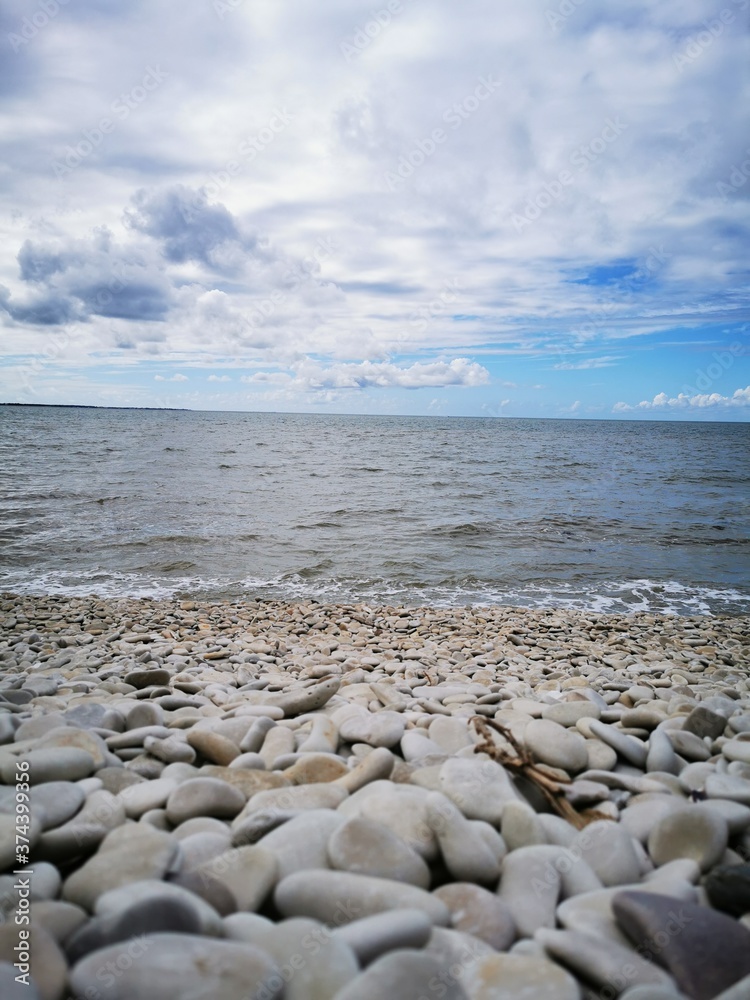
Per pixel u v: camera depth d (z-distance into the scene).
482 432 94.38
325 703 4.43
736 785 2.78
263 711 4.07
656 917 1.84
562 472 35.19
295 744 3.52
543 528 18.33
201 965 1.59
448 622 9.98
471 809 2.55
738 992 1.62
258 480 28.09
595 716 4.02
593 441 73.88
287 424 120.12
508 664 7.36
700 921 1.83
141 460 35.81
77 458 36.06
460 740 3.58
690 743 3.47
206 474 29.80
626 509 22.00
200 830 2.46
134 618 9.66
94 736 3.16
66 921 1.80
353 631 9.31
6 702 4.12
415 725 3.93
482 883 2.19
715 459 47.50
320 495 23.88
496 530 17.94
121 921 1.71
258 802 2.63
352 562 14.36
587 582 13.41
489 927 1.94
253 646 7.75
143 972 1.56
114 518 18.36
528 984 1.67
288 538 16.41
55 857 2.23
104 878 2.01
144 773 3.09
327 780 2.99
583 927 1.94
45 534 16.31
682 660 8.02
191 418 140.50
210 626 9.30
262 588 12.38
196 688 5.07
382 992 1.52
